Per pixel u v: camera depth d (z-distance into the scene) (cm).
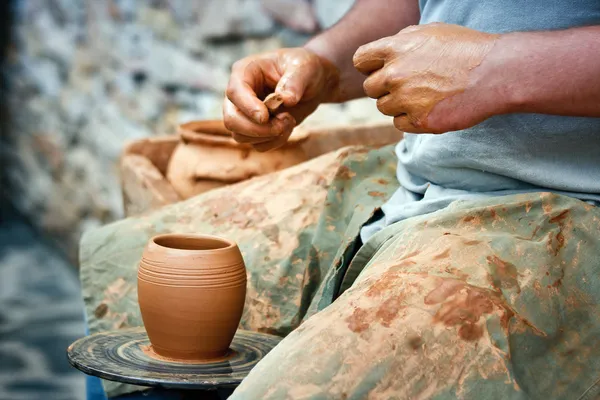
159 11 386
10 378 327
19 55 595
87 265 145
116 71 434
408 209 122
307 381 91
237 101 130
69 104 501
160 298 110
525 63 100
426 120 105
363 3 157
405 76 105
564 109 101
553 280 103
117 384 130
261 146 139
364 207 133
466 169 118
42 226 559
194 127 186
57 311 414
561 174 111
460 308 96
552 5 113
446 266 101
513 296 99
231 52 332
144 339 121
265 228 143
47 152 541
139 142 195
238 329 132
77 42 489
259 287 137
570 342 102
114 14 435
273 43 306
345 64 155
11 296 436
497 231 107
